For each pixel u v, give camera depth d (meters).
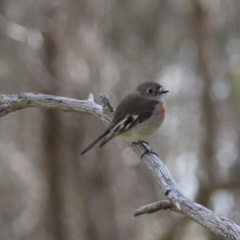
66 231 19.03
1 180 19.52
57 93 17.61
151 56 19.97
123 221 19.33
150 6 19.86
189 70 20.27
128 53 19.38
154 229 19.50
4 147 19.52
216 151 19.73
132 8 19.55
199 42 19.62
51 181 18.73
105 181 18.62
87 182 18.59
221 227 5.68
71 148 18.38
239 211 19.44
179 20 20.22
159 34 20.06
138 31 19.77
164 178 7.07
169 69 20.23
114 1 19.17
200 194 17.02
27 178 19.41
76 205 18.95
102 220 18.80
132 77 19.27
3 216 19.53
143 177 19.55
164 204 5.98
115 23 19.25
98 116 8.61
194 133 20.06
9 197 19.47
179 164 20.08
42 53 17.86
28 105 8.79
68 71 17.61
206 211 5.82
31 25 17.77
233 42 19.88
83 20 17.66
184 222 17.05
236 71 19.34
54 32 17.58
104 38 18.06
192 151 20.17
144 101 8.65
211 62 19.77
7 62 18.69
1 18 16.73
